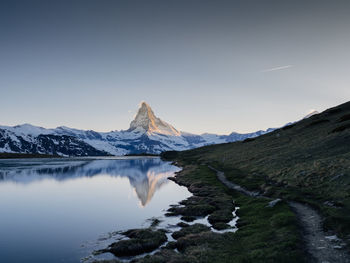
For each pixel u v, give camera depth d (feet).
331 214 89.35
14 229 115.03
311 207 105.91
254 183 175.32
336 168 142.61
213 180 217.36
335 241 69.72
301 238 74.08
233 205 138.51
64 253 86.58
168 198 180.96
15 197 195.00
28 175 346.95
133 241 89.56
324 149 201.57
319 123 330.95
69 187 243.40
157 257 73.87
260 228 91.15
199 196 171.01
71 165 561.84
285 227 84.64
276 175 175.42
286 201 119.03
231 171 246.06
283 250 67.92
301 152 219.20
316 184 133.39
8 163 620.49
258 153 290.35
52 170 426.10
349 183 117.29
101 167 504.02
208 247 79.61
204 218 122.01
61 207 160.04
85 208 156.56
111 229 113.09
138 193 206.90
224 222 111.45
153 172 383.45
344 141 200.64
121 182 276.82
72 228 115.85
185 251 79.66
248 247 75.82
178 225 113.70
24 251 88.89
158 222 120.16
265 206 117.50
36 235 106.32
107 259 80.53
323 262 59.52
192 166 367.66
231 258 69.15
